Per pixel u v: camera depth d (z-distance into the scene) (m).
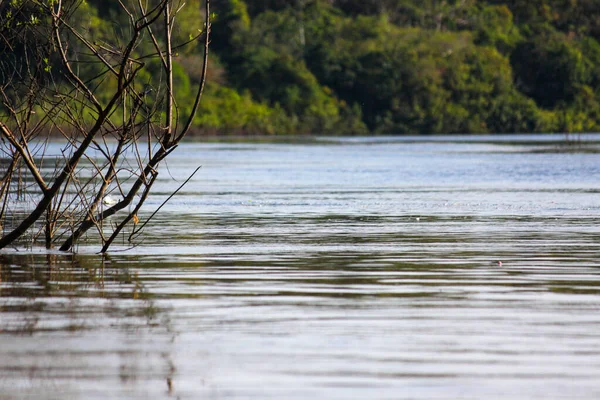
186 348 23.33
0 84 40.72
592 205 62.06
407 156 139.62
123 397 19.70
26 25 38.56
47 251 40.50
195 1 188.50
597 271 35.00
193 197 69.12
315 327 25.53
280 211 58.91
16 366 21.84
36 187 73.50
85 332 25.00
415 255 39.22
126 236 45.81
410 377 20.95
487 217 54.81
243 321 26.28
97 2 186.12
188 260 37.91
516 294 30.34
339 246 42.16
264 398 19.61
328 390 20.08
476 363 22.03
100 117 37.62
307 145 194.38
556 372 21.33
